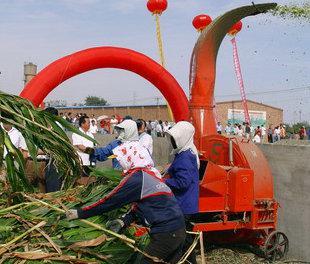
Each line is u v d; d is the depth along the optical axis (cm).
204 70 781
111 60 805
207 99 782
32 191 501
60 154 488
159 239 407
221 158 724
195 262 505
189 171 512
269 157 741
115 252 435
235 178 655
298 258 691
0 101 452
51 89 762
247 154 689
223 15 751
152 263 412
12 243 416
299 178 690
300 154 689
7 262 396
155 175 416
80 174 519
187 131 517
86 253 426
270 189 688
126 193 401
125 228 445
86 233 447
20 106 465
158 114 3859
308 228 676
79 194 525
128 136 462
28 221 450
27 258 400
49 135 473
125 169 414
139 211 413
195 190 525
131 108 4081
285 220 711
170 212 409
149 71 833
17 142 620
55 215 465
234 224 670
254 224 670
